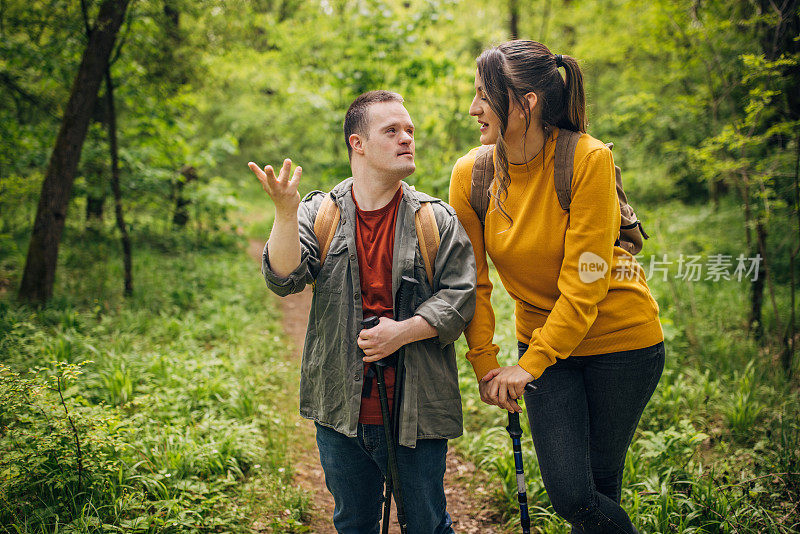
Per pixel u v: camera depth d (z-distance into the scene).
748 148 4.38
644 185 8.03
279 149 12.84
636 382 1.82
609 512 1.78
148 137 7.79
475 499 2.83
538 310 1.90
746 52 4.81
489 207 1.86
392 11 7.48
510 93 1.66
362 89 7.43
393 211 1.74
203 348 4.80
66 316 4.69
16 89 6.14
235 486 2.83
